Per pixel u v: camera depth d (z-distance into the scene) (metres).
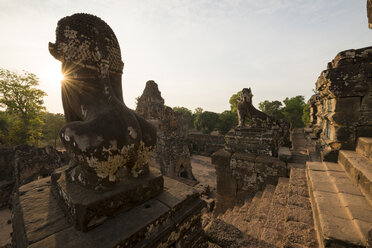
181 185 2.75
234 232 2.89
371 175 2.48
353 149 4.04
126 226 1.73
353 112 4.00
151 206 2.11
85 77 2.11
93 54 2.11
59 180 2.25
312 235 2.33
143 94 17.67
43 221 1.81
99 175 1.84
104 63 2.13
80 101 2.13
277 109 33.12
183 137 16.25
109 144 1.79
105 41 2.25
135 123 2.06
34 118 20.31
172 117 15.53
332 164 4.10
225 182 6.27
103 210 1.75
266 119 6.43
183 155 15.41
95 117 1.89
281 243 2.66
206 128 32.69
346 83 4.00
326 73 4.23
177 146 14.91
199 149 26.28
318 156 5.38
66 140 1.84
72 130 1.79
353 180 3.06
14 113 19.80
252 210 4.21
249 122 7.26
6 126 21.47
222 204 6.36
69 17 2.13
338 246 1.78
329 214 2.20
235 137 6.55
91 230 1.66
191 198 2.45
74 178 2.11
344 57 4.01
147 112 17.17
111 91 2.16
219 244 2.78
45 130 24.95
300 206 3.02
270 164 5.33
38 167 12.53
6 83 17.77
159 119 14.91
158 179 2.38
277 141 6.38
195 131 44.91
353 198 2.52
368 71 3.77
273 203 3.70
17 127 19.08
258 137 6.08
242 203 5.38
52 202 2.24
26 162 12.04
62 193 2.00
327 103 5.12
